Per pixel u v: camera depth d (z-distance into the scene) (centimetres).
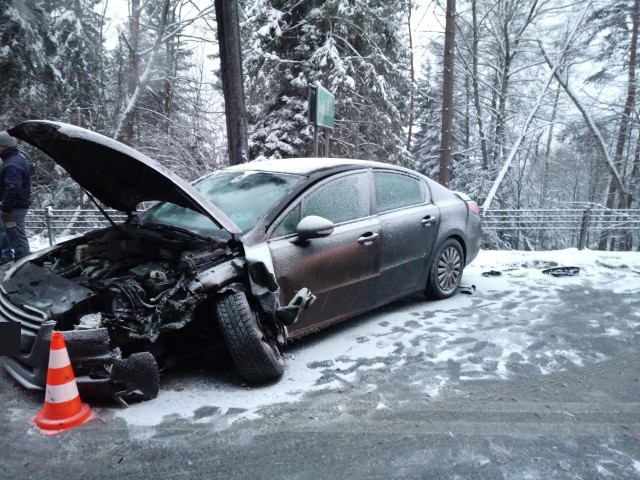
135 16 1658
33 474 233
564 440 271
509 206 1898
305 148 1352
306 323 383
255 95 1345
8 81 1452
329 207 406
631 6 1734
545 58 1702
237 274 326
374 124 1412
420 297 551
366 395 320
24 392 313
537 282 626
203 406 301
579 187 2930
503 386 337
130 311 300
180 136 1572
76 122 1556
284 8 1326
